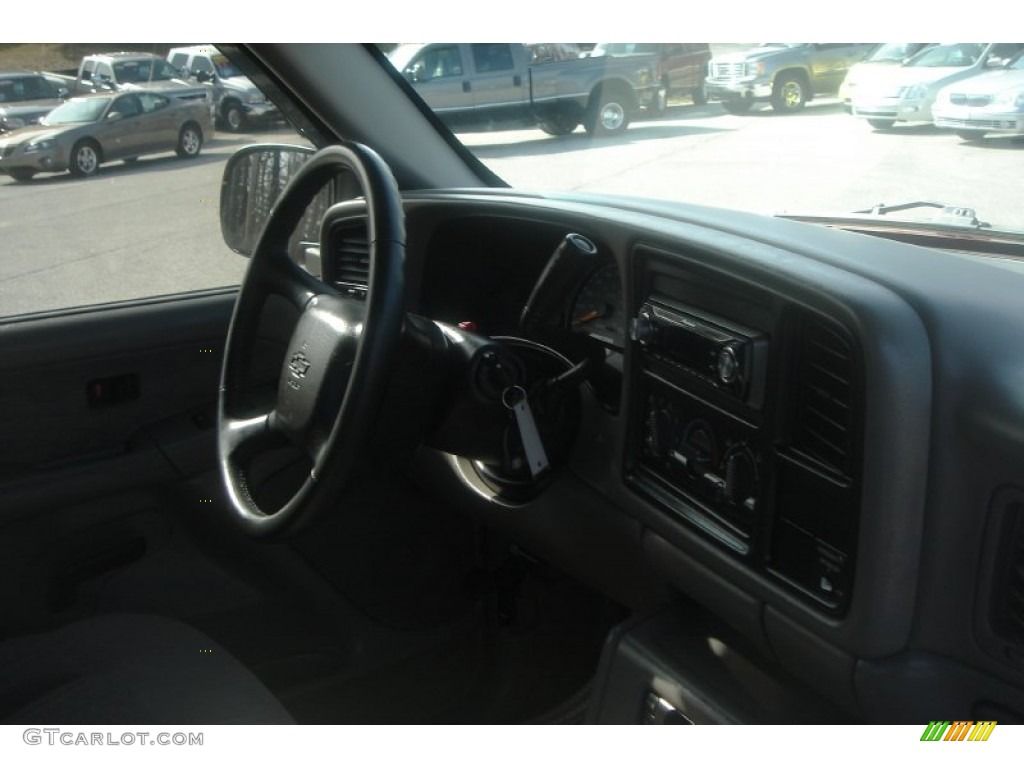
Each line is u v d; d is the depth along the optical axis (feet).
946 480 3.52
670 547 4.74
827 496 3.85
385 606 6.59
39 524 5.75
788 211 5.77
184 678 3.96
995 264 4.81
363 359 3.89
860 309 3.51
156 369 6.14
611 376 5.28
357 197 6.47
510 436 4.87
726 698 4.37
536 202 5.40
